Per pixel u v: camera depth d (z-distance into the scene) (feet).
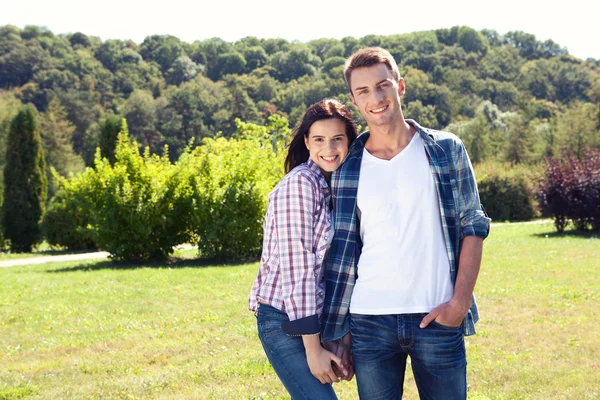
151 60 328.90
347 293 9.27
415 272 8.86
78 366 20.38
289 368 9.06
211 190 50.19
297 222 8.94
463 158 9.21
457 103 257.55
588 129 162.30
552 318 25.54
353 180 9.28
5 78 268.21
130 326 26.21
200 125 226.38
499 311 27.20
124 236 50.06
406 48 333.83
